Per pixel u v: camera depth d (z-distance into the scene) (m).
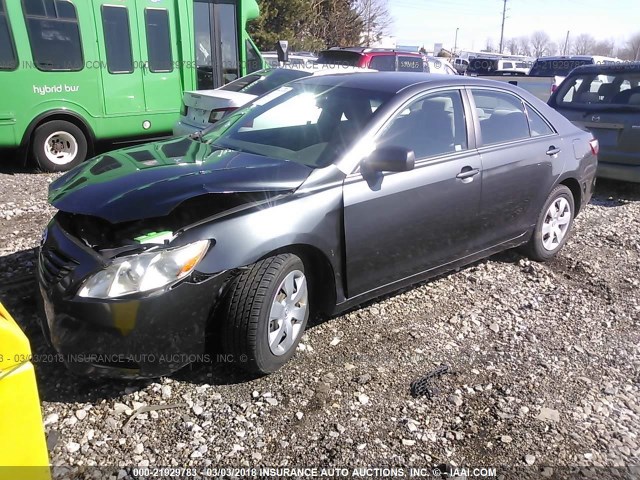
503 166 4.56
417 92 4.14
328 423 3.05
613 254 5.75
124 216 2.96
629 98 7.75
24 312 3.96
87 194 3.21
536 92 13.60
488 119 4.63
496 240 4.75
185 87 9.95
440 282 4.82
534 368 3.66
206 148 4.07
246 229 3.13
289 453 2.84
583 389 3.47
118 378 3.09
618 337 4.11
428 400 3.28
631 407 3.32
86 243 3.05
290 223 3.27
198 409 3.10
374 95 4.11
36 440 1.95
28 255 5.06
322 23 36.00
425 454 2.88
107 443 2.84
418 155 4.04
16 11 7.89
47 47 8.24
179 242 2.97
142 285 2.85
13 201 6.81
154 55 9.45
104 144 9.76
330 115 4.07
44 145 8.52
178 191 3.13
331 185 3.51
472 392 3.38
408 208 3.89
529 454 2.91
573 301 4.63
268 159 3.74
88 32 8.59
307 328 3.96
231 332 3.17
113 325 2.82
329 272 3.58
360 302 3.86
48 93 8.36
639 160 7.48
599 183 8.74
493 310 4.39
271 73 8.70
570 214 5.50
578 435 3.06
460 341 3.93
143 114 9.51
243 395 3.23
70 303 2.86
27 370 1.89
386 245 3.83
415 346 3.82
